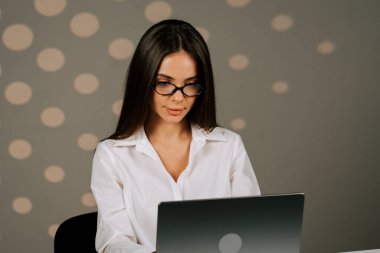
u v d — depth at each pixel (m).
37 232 2.39
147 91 1.27
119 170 1.44
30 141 2.26
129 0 2.18
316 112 2.51
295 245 1.00
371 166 2.66
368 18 2.43
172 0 2.21
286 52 2.39
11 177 2.29
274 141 2.50
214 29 2.28
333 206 2.68
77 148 2.31
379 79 2.53
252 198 0.94
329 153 2.59
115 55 2.23
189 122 1.51
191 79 1.27
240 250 0.97
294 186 2.60
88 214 1.57
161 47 1.22
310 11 2.36
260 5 2.30
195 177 1.49
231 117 2.41
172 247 0.93
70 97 2.24
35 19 2.13
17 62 2.16
